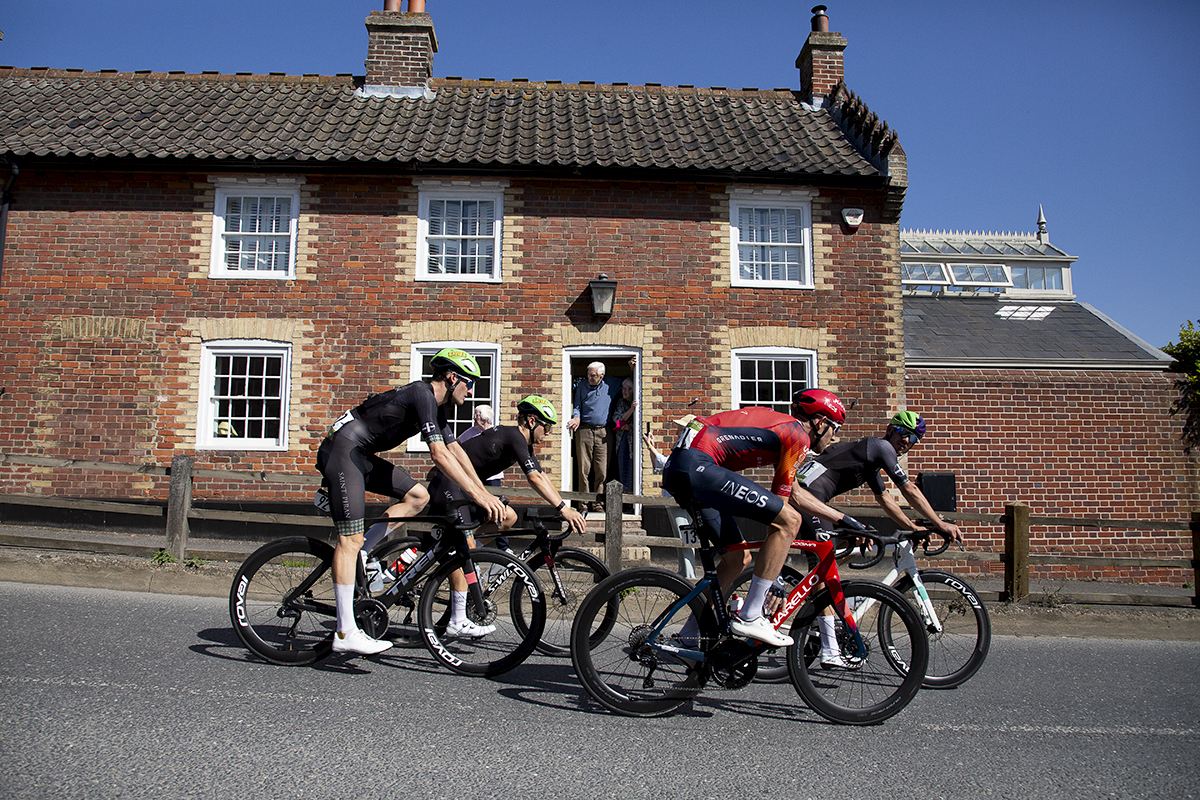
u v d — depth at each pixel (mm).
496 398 10297
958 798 3236
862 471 5215
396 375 10234
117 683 4160
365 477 4719
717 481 4000
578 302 10484
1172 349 14453
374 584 4852
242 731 3596
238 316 10195
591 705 4281
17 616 5441
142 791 2945
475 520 5496
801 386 10648
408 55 12312
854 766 3553
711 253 10664
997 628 7000
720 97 13047
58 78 12336
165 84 12242
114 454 9938
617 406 10680
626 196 10688
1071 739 4043
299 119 11195
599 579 5660
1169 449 11359
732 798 3148
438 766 3326
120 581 6809
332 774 3189
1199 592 7332
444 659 4758
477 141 10805
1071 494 11188
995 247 18219
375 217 10453
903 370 10727
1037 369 11758
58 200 10242
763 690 4773
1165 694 5020
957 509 10984
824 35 13125
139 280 10180
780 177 10539
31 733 3416
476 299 10406
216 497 9938
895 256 10867
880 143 10883
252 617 4770
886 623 4875
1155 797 3318
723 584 4379
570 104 12367
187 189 10352
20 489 9859
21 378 10000
